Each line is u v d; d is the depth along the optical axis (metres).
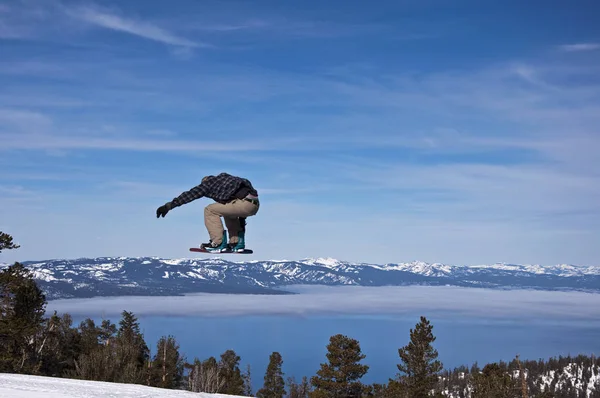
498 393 34.97
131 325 50.06
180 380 41.75
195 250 8.23
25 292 34.75
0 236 31.09
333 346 47.75
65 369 36.12
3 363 30.97
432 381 47.84
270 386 65.81
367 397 47.75
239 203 8.05
